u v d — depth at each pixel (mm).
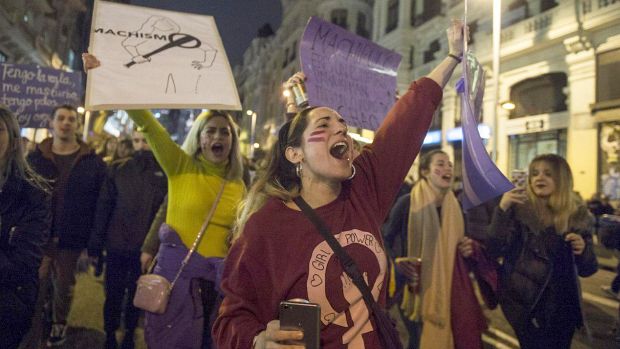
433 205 2871
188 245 2453
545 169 2545
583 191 11078
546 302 2445
